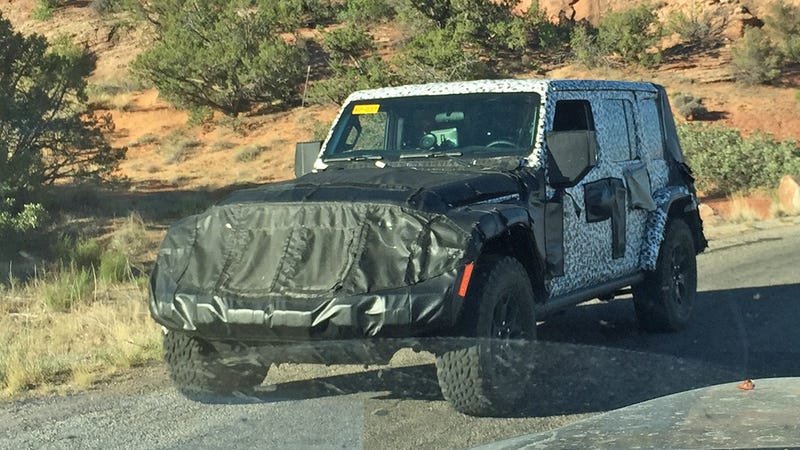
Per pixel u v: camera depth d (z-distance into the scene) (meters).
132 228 18.55
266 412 5.95
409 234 5.41
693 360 7.32
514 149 6.77
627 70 46.72
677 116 41.09
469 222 5.41
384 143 7.21
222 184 31.83
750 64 44.66
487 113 6.98
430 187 5.73
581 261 7.04
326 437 5.38
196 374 6.02
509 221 5.71
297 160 7.44
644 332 8.54
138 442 5.41
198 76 41.16
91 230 19.11
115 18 55.34
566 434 2.15
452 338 5.46
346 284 5.35
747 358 7.38
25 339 8.45
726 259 13.86
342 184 5.90
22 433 5.71
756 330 8.54
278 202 5.74
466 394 5.53
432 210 5.50
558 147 6.64
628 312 9.64
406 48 40.84
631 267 7.95
